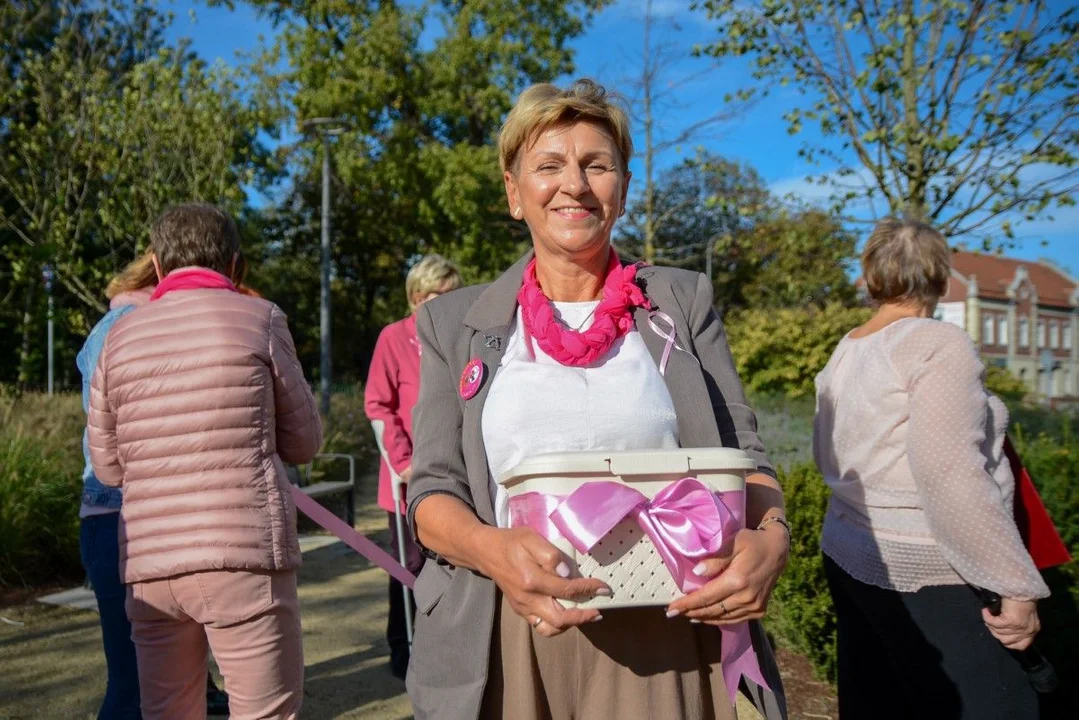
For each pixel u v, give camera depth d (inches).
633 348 67.6
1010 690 89.6
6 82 577.3
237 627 95.8
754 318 650.2
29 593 216.1
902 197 245.0
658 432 64.8
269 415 100.0
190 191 562.9
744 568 55.2
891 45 231.6
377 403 166.6
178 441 95.6
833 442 102.8
